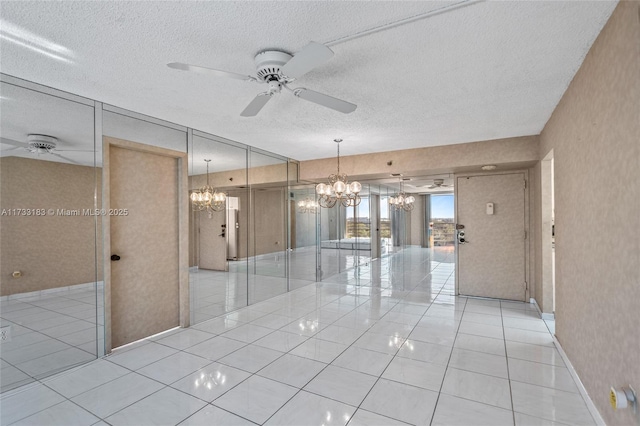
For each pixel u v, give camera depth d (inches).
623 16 63.6
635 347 60.6
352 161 225.5
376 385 98.3
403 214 281.9
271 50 83.4
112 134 126.2
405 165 206.7
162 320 145.2
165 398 91.7
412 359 116.2
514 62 91.5
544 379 101.7
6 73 96.5
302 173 245.8
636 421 60.1
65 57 87.2
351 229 268.7
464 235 211.9
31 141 108.0
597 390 80.7
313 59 68.9
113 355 121.0
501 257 202.4
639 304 58.9
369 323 156.8
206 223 171.6
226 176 182.7
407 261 281.1
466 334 141.3
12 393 95.7
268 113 135.4
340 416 83.0
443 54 86.7
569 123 106.5
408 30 75.0
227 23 71.9
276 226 231.5
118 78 100.6
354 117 140.9
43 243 109.7
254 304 193.6
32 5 64.5
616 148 68.5
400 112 134.3
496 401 89.6
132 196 135.7
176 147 151.3
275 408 86.5
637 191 59.5
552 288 161.2
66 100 113.5
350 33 76.6
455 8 66.7
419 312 175.3
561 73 98.5
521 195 197.2
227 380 101.7
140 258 137.8
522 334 141.1
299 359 116.5
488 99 119.6
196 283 165.6
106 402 90.1
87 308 118.3
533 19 71.2
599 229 79.3
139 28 73.5
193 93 113.0
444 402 89.1
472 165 187.5
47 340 109.5
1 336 101.0
